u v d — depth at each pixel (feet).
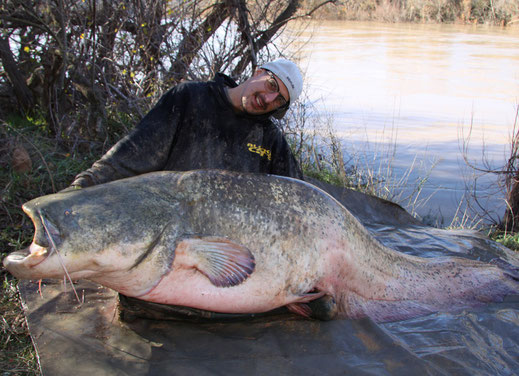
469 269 12.86
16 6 21.24
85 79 19.51
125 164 10.96
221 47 24.38
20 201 14.48
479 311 11.70
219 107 12.05
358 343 10.03
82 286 11.51
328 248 10.57
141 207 9.03
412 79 47.34
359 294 11.35
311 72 47.11
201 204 9.59
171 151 11.85
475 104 38.29
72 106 22.09
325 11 41.47
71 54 20.18
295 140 23.86
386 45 68.13
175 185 9.61
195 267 9.36
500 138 30.09
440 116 34.78
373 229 16.66
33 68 22.89
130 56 22.06
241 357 9.37
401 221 18.04
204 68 23.34
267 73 11.96
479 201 22.07
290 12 25.49
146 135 11.32
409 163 25.99
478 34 79.71
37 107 22.03
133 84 22.00
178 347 9.53
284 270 10.14
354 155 26.35
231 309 10.04
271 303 10.23
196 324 10.34
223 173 10.09
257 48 24.30
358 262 11.16
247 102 11.94
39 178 15.70
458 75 49.62
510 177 20.31
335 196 18.03
